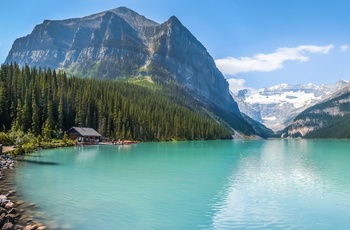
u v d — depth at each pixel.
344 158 91.75
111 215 30.25
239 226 28.69
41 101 142.00
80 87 188.25
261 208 34.22
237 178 52.00
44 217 28.48
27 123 124.69
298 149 144.12
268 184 47.28
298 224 29.41
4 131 114.12
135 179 48.88
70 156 80.50
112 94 198.75
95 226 27.16
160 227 27.77
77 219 28.58
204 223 29.23
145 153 97.50
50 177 48.31
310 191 42.69
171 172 57.06
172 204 34.88
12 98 135.75
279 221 30.16
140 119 193.75
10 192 36.94
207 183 47.09
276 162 78.50
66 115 154.38
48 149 102.69
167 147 133.75
